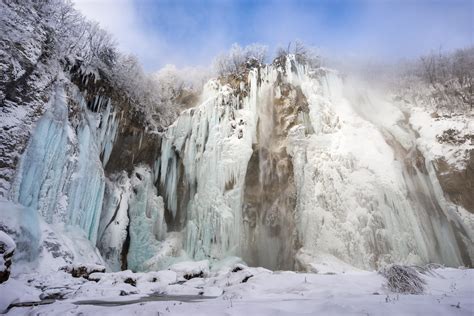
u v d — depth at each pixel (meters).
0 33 17.27
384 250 20.42
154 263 22.36
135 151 26.92
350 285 9.45
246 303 6.93
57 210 18.02
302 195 23.72
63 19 23.75
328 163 23.89
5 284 8.74
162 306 6.72
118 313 6.12
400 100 32.38
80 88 23.27
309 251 21.17
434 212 24.41
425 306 5.41
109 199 23.34
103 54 27.09
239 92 29.30
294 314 5.39
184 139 27.55
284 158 26.59
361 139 25.25
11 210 14.80
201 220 23.89
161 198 26.27
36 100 18.14
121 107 26.20
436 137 27.05
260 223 25.78
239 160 25.19
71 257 16.27
